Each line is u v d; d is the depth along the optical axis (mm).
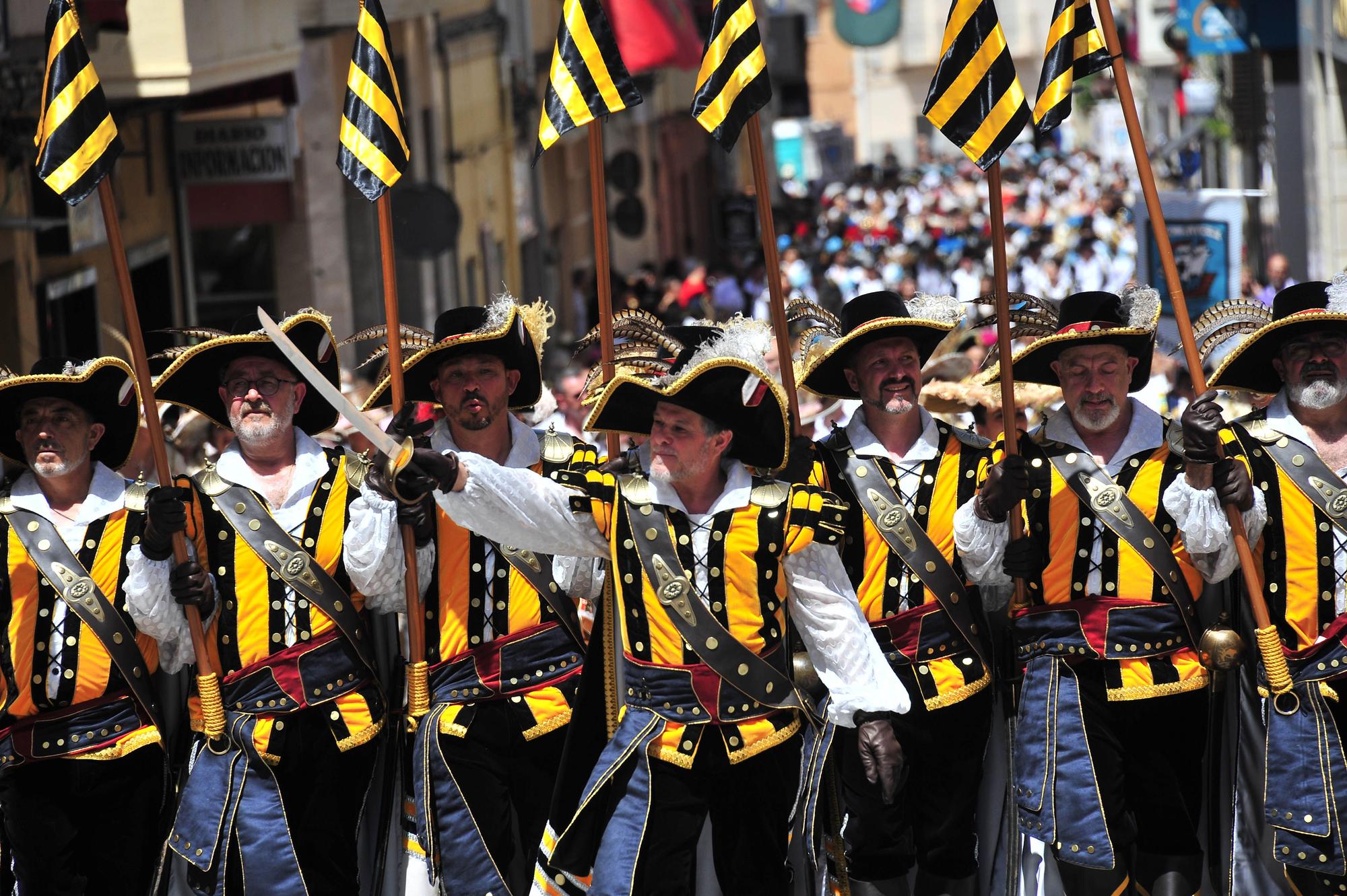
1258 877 19734
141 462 26547
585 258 110562
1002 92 19203
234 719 18688
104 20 39500
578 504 17688
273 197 61938
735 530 17531
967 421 27922
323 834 18859
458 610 19188
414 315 69688
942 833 19859
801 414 32062
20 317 41844
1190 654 19141
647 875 17594
